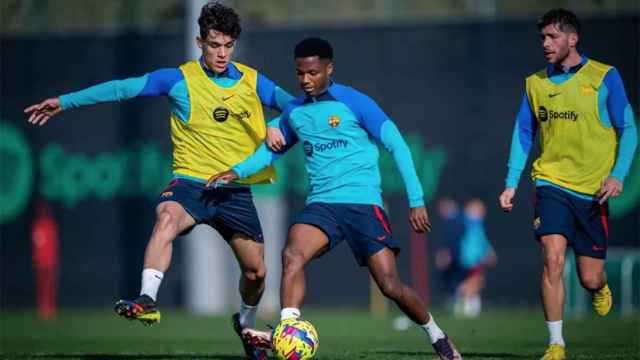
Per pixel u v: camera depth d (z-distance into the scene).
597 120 32.00
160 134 90.25
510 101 85.38
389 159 85.19
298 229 29.97
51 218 92.06
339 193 29.94
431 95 86.31
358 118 29.89
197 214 32.25
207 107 32.34
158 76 32.34
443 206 85.62
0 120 93.44
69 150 91.94
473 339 54.88
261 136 33.03
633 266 80.19
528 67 85.25
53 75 92.94
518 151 33.09
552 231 32.09
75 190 91.69
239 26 31.95
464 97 85.94
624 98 31.77
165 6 92.06
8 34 93.50
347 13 87.94
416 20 86.75
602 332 59.75
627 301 79.94
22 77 93.25
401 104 86.81
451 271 82.56
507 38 85.44
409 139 86.56
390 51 87.06
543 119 32.53
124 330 68.69
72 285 91.62
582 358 35.41
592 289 33.91
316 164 30.28
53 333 67.00
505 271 84.44
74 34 92.75
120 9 92.50
